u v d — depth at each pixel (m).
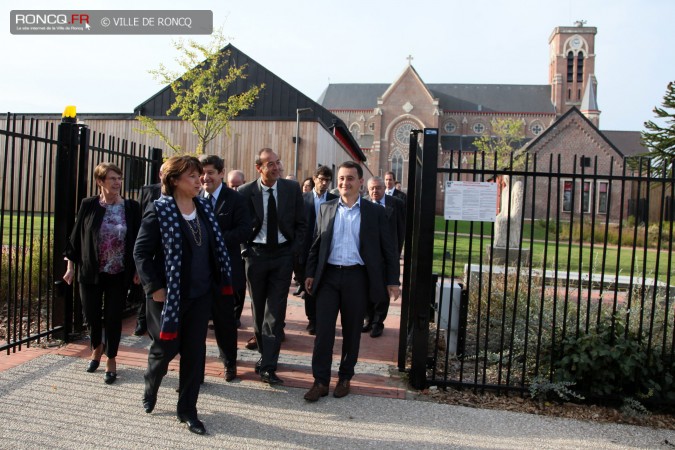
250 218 4.45
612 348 4.03
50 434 3.27
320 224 4.27
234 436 3.37
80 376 4.27
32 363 4.52
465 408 3.97
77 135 5.18
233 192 4.47
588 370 4.09
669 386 4.01
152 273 3.33
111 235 4.17
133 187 6.30
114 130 17.83
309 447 3.27
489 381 4.50
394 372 4.76
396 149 65.00
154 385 3.53
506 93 73.06
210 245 3.55
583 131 39.28
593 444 3.46
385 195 6.68
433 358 4.57
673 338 4.09
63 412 3.59
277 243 4.55
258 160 4.64
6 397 3.79
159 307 3.45
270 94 20.67
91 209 4.25
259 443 3.29
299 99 20.53
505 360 4.78
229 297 4.30
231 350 4.34
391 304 7.86
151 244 3.40
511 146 49.88
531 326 4.72
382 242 4.21
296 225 4.68
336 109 73.06
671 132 14.54
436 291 5.50
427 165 4.25
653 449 3.42
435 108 64.50
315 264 4.27
